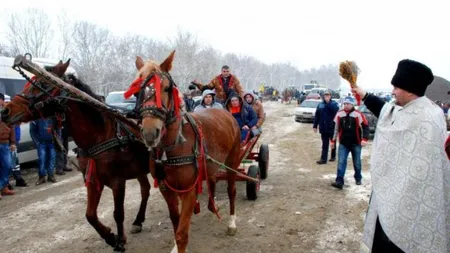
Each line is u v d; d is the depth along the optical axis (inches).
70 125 166.4
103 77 1409.9
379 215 102.2
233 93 281.7
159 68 144.6
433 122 96.5
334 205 265.7
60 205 273.4
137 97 141.4
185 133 154.9
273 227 223.6
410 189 95.7
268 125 900.0
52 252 194.1
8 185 316.2
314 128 437.4
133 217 244.8
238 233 214.4
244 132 282.4
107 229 179.6
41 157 337.4
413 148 96.8
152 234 215.2
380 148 104.8
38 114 162.7
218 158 182.7
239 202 272.8
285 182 336.5
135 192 308.8
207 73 1685.5
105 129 168.4
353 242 202.4
